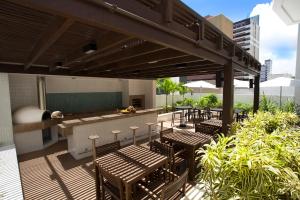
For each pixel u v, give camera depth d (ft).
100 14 5.85
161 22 7.30
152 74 27.17
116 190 9.87
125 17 6.57
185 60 14.40
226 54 13.75
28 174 14.88
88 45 9.88
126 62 16.28
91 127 19.22
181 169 14.80
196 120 31.94
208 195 6.81
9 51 12.96
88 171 15.40
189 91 50.44
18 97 21.89
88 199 11.63
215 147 7.52
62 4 5.06
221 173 6.40
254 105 26.58
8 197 9.09
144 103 39.11
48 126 21.07
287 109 30.35
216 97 45.21
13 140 18.15
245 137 8.95
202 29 9.94
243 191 5.90
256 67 23.94
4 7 6.66
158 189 10.06
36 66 19.07
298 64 31.63
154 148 13.75
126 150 12.09
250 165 5.75
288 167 6.52
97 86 32.19
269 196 5.77
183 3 8.23
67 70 21.61
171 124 33.09
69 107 28.50
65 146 21.88
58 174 14.87
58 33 7.18
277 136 8.90
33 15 7.36
